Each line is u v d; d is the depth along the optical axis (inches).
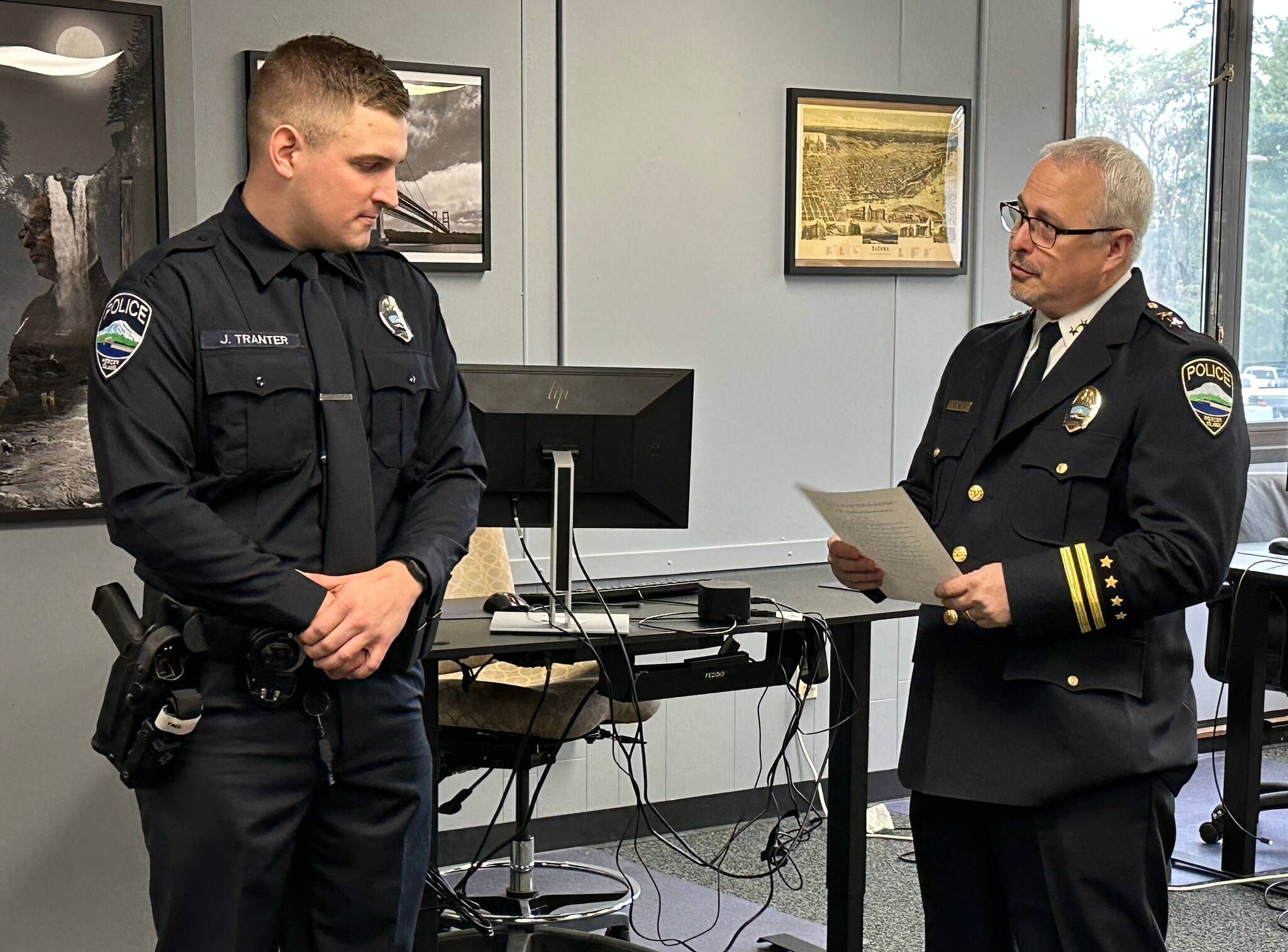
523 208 142.9
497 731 113.7
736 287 154.3
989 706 77.4
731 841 141.9
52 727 93.1
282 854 67.7
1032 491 77.3
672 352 151.6
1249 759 141.0
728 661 101.2
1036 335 81.5
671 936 123.8
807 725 161.8
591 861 144.9
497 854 145.8
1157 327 76.5
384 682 70.1
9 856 92.4
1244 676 141.1
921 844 82.6
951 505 81.7
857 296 161.6
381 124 67.8
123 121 95.3
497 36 140.1
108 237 95.2
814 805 162.1
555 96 143.5
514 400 96.0
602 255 146.9
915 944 121.6
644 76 147.2
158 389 64.7
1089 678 74.6
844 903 108.0
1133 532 75.0
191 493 65.2
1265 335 194.1
